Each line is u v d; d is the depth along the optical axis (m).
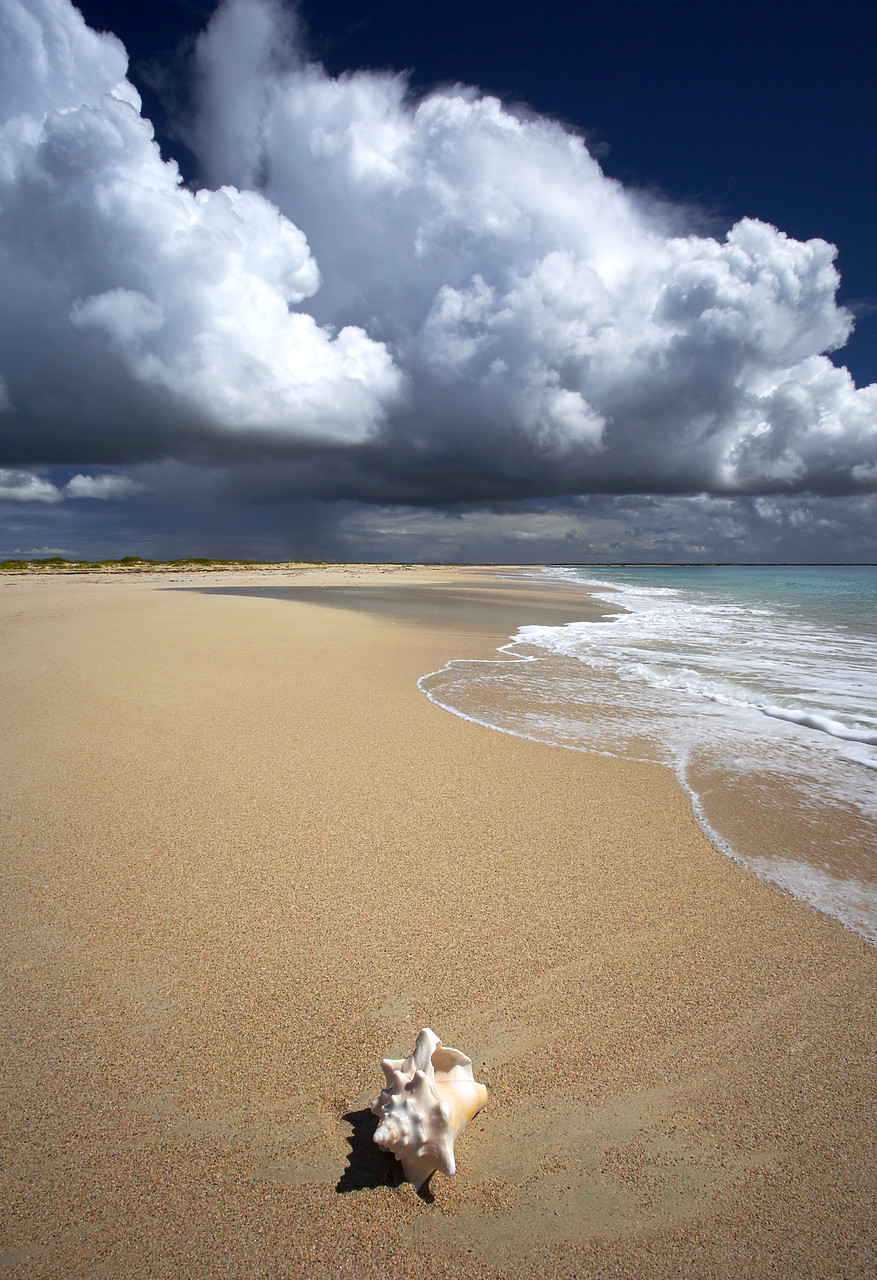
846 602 23.14
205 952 2.78
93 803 4.28
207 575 47.19
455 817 4.24
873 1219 1.75
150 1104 2.03
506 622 16.19
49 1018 2.38
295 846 3.76
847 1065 2.26
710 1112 2.07
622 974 2.71
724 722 6.75
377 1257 1.64
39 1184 1.78
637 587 35.25
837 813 4.45
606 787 4.86
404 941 2.90
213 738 5.71
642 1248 1.67
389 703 7.19
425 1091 1.84
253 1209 1.73
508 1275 1.60
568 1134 1.99
